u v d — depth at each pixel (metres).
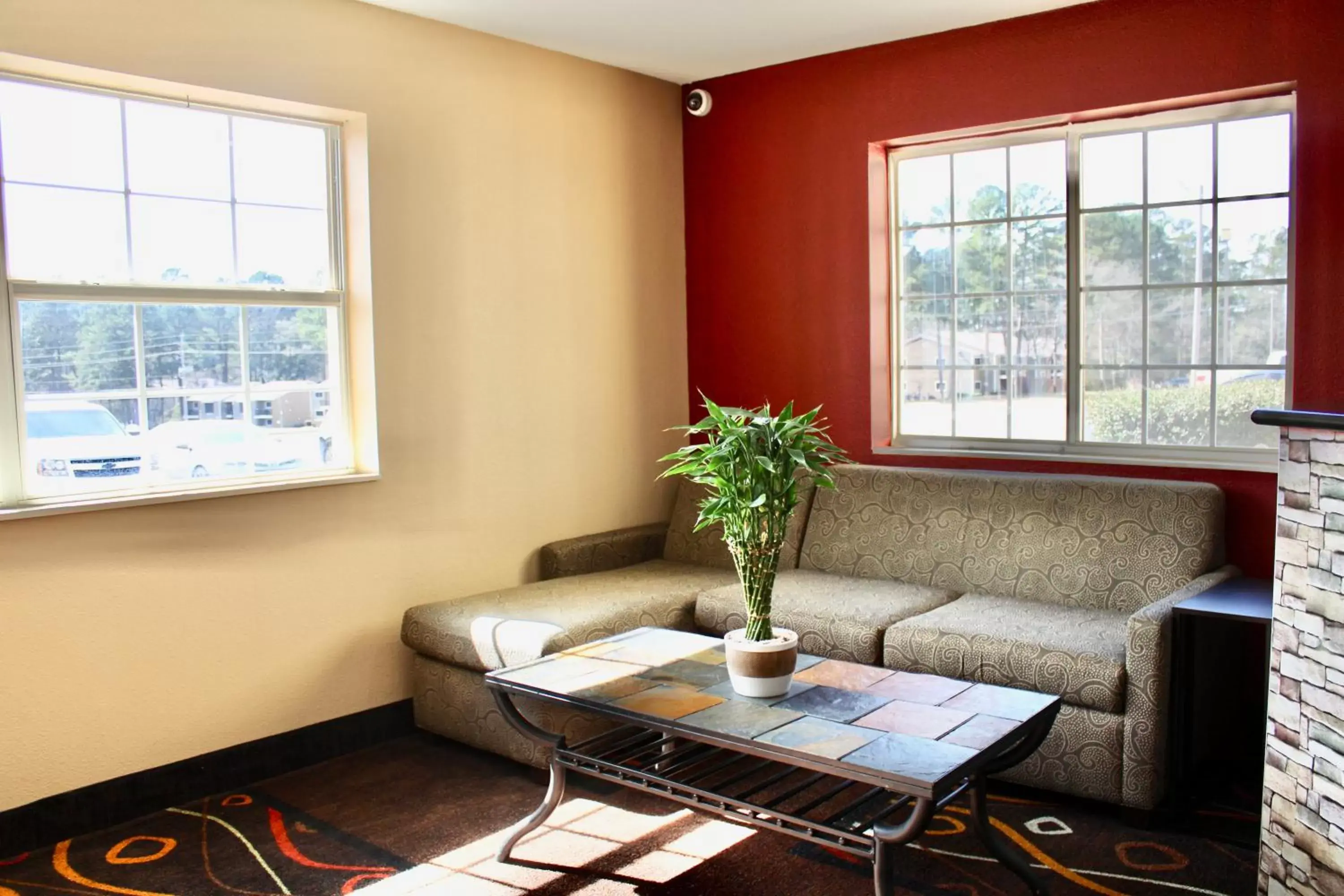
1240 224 3.83
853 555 4.34
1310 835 2.32
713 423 2.87
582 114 4.65
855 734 2.49
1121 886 2.77
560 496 4.65
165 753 3.45
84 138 3.30
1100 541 3.81
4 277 3.14
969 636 3.37
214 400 3.64
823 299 4.73
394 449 4.02
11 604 3.11
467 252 4.23
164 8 3.34
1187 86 3.78
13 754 3.13
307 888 2.89
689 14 4.02
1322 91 3.53
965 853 2.99
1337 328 3.55
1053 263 4.26
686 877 2.89
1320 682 2.28
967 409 4.53
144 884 2.94
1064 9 4.01
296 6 3.66
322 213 3.90
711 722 2.59
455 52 4.15
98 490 3.37
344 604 3.89
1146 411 4.08
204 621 3.52
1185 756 3.19
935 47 4.32
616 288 4.85
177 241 3.52
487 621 3.71
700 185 5.09
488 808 3.38
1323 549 2.27
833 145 4.63
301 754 3.78
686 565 4.66
